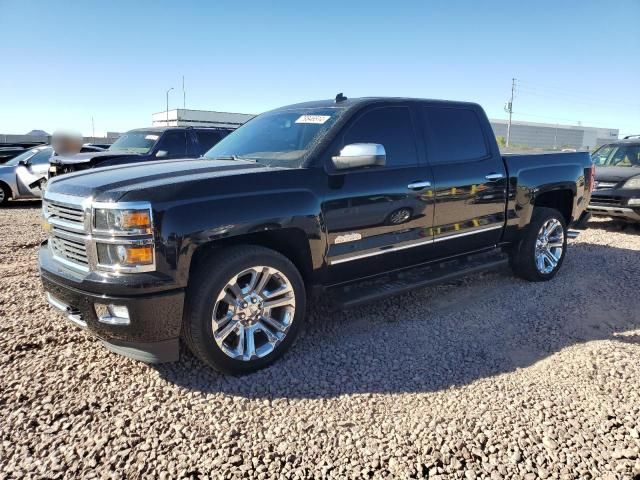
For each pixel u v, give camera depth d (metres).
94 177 3.43
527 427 2.88
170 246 3.00
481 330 4.29
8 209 12.10
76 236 3.17
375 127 4.14
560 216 5.63
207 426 2.86
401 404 3.12
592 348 3.89
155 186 3.07
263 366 3.52
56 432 2.77
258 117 4.97
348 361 3.68
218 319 3.30
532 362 3.71
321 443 2.72
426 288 5.35
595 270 6.11
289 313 3.60
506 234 5.17
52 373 3.39
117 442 2.69
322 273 3.77
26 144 20.80
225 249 3.33
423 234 4.34
